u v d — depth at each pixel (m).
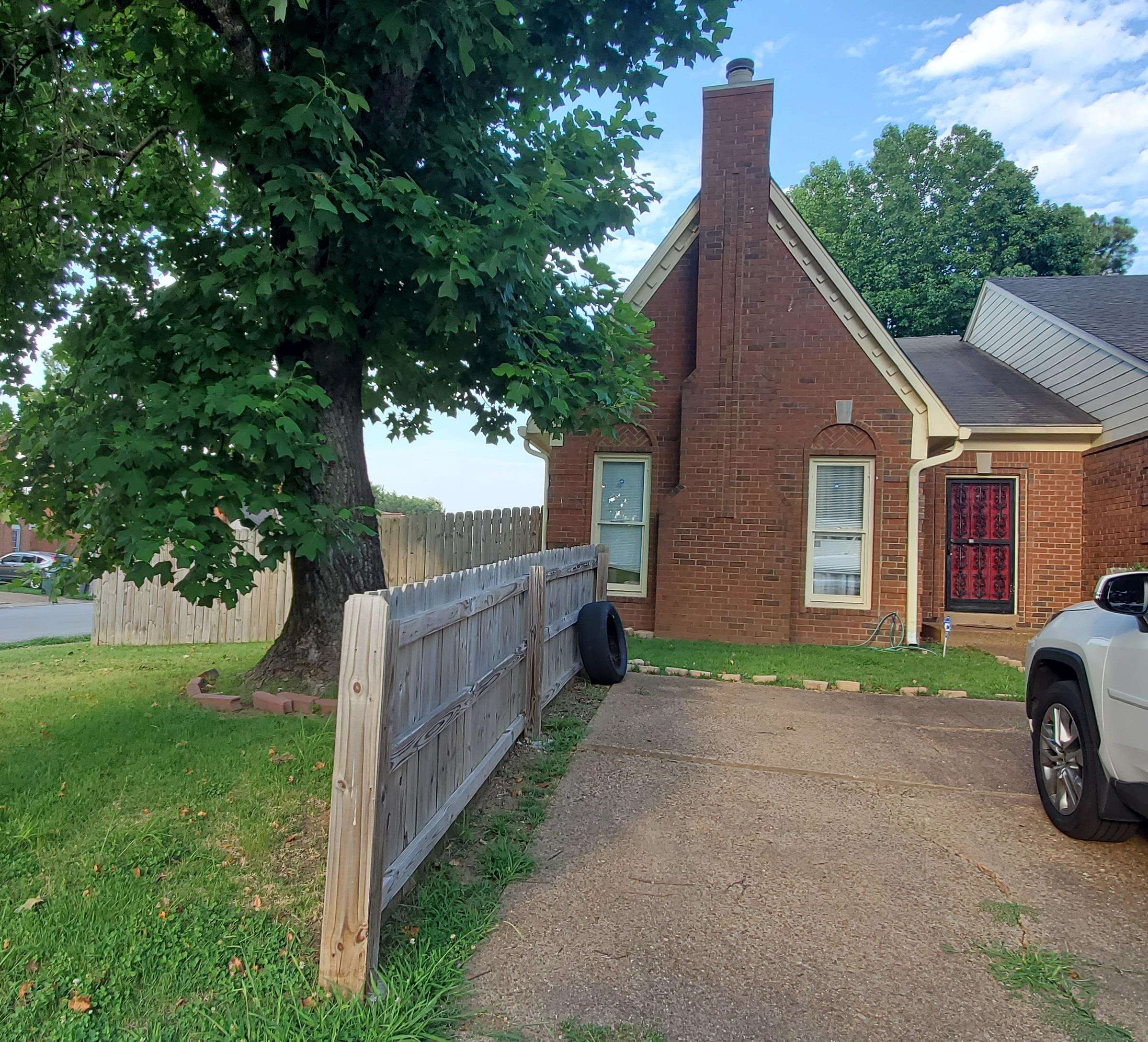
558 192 5.02
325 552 4.80
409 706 2.88
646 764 4.83
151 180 6.71
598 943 2.81
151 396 4.39
